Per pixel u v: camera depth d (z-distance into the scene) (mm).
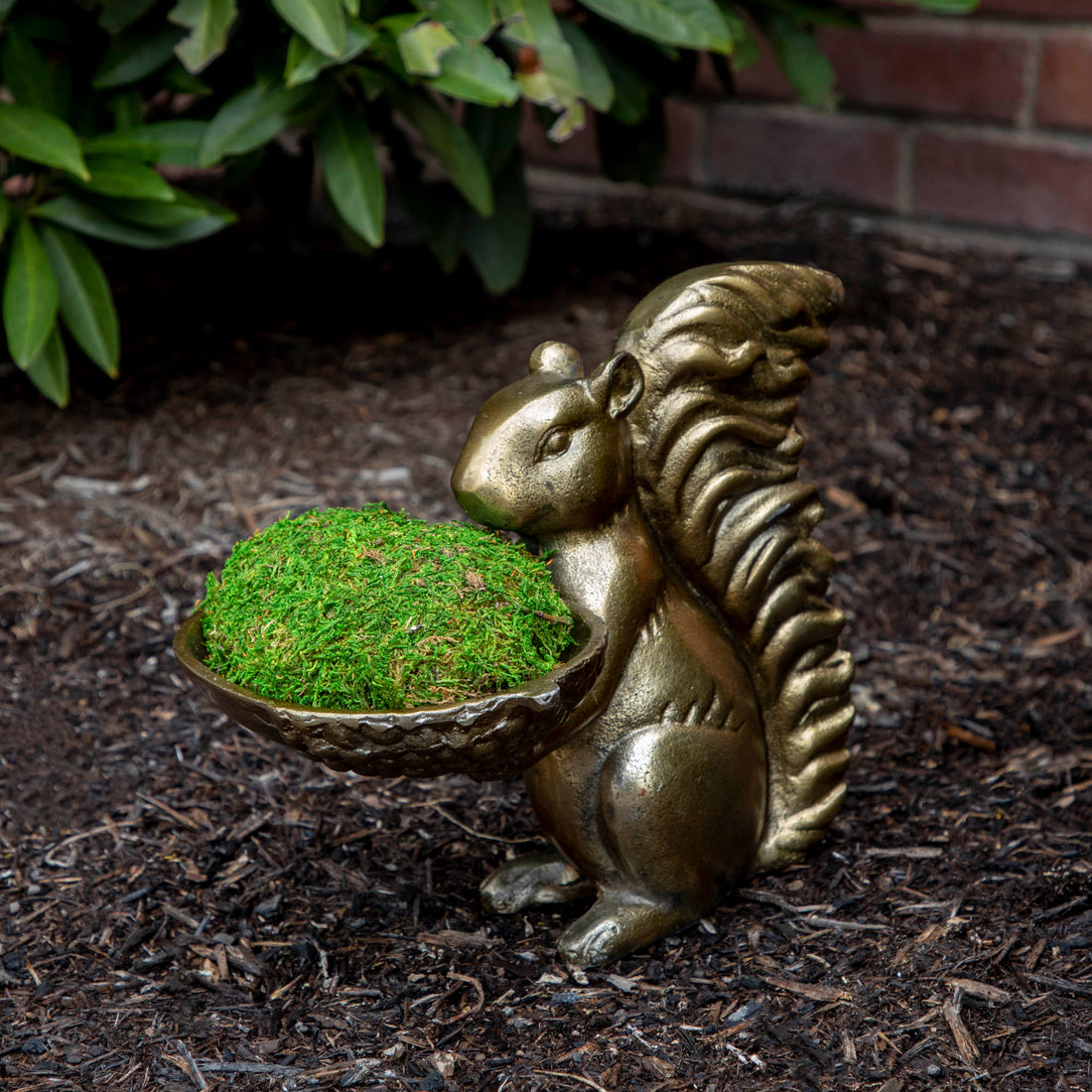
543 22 2867
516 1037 1699
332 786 2246
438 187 3520
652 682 1754
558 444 1654
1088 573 2869
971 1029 1673
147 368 3463
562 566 1718
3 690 2406
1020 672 2559
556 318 3699
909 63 4246
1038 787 2201
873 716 2443
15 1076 1645
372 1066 1656
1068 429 3352
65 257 2840
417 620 1541
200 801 2195
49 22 2939
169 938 1903
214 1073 1649
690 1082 1614
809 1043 1664
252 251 4230
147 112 3580
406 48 2693
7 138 2588
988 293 4008
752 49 3309
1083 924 1850
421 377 3422
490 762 1554
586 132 4891
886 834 2104
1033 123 4113
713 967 1811
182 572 2719
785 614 1887
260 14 3018
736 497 1828
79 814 2156
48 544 2768
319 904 1975
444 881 2025
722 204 4758
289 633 1547
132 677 2469
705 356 1745
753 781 1879
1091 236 4156
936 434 3332
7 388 3369
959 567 2895
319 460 3072
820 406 3404
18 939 1896
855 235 4418
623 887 1827
